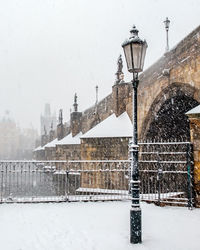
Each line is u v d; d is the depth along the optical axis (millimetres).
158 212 10664
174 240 7227
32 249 6605
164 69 17469
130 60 7688
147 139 20656
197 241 7137
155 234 7777
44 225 8844
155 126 20453
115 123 24266
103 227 8594
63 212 10820
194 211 10852
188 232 7961
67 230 8242
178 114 19938
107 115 28641
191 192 11359
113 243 7020
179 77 16203
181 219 9523
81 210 11203
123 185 20250
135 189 7277
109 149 22469
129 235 7719
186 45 15508
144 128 20672
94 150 23125
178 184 18000
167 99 17766
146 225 8750
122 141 22000
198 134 11898
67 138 43719
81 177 23516
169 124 20984
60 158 42219
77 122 42938
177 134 22328
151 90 19531
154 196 13328
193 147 11953
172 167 18453
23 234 7848
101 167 21953
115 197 13797
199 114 11891
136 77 7750
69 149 40781
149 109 19812
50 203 12797
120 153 21969
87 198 13523
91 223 9094
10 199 13102
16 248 6688
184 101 17922
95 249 6582
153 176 18422
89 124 36188
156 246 6766
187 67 15461
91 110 35469
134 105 7758
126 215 10289
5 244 6984
